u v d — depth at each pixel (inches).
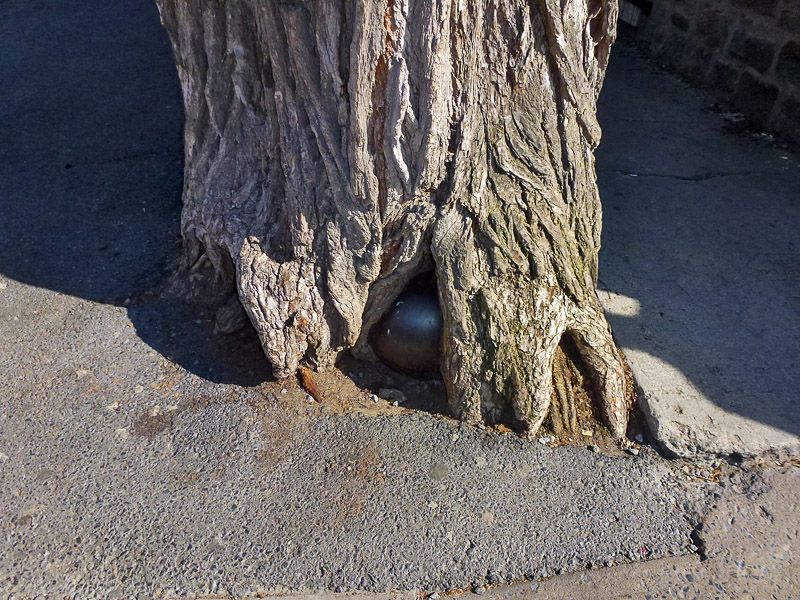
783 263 144.3
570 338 113.8
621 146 186.9
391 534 93.5
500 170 102.7
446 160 97.3
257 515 95.0
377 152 95.6
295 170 102.3
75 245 142.7
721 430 107.7
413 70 89.9
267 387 113.2
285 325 107.4
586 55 104.0
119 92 208.5
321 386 113.4
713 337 124.7
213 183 115.0
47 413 108.0
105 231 146.9
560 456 105.3
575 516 97.1
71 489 97.5
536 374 105.7
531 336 105.7
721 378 116.4
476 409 108.7
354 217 100.6
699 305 132.0
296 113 98.9
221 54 106.1
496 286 105.2
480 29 91.8
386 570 90.0
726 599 89.0
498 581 90.3
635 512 98.2
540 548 93.1
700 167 178.2
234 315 121.6
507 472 102.3
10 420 106.9
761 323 128.6
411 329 110.9
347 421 108.3
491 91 97.4
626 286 135.2
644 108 207.9
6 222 149.2
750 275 140.4
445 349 107.5
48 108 197.9
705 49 216.7
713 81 214.8
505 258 104.5
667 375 115.8
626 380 114.7
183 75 113.6
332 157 98.0
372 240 102.7
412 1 86.2
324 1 87.7
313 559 90.5
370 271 105.6
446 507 97.1
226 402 110.6
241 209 112.2
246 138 110.6
